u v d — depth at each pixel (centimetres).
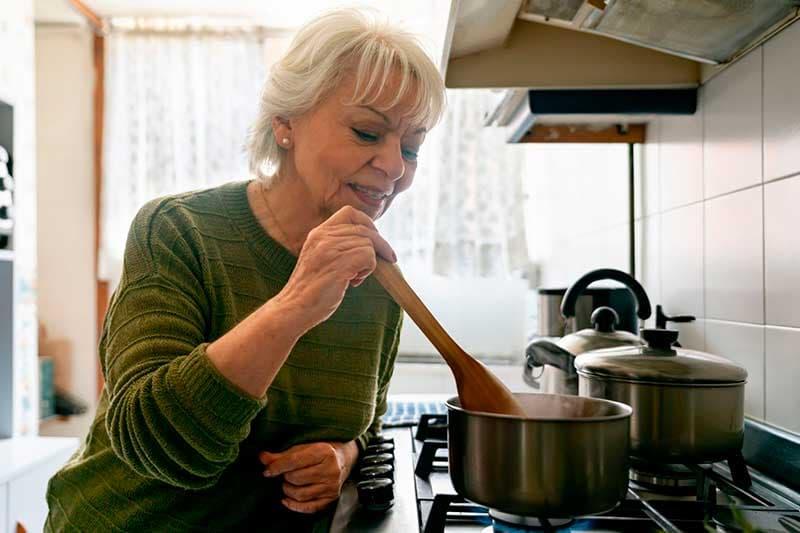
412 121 74
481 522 67
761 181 89
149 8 254
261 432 80
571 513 54
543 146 254
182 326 67
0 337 182
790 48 82
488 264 251
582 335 100
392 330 99
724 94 100
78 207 268
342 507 73
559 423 53
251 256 80
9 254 180
